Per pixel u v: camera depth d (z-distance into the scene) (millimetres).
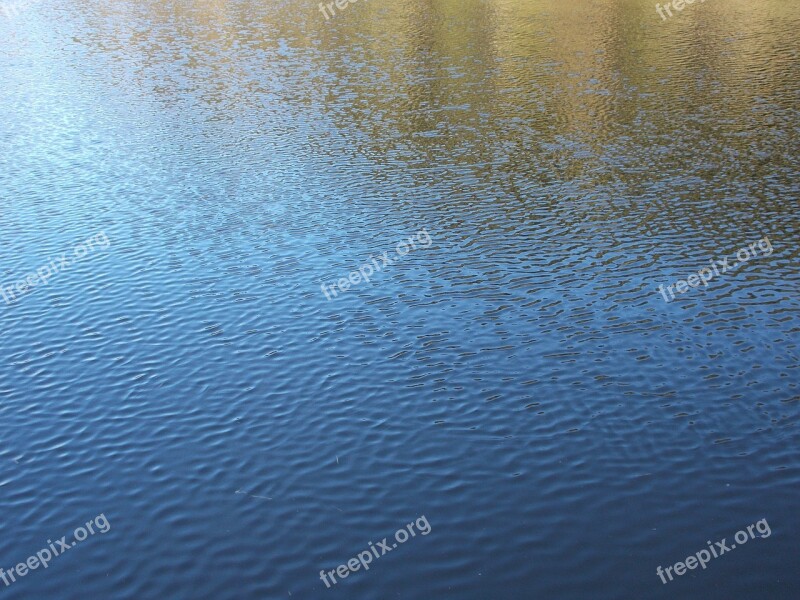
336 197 29344
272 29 57719
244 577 12906
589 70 43625
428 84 43062
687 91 38969
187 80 46250
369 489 14742
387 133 36125
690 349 18531
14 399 18391
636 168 30250
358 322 20672
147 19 62594
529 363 18391
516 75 43656
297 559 13211
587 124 35500
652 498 14086
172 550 13594
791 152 30750
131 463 15945
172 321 21375
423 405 17125
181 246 25938
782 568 12406
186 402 17828
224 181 31516
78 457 16250
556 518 13750
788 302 20359
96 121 39656
